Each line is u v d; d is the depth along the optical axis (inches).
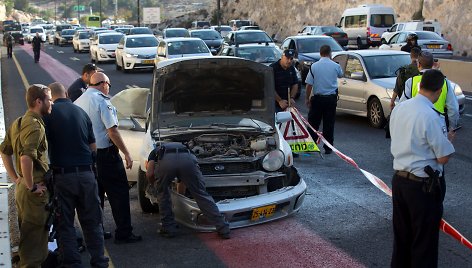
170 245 262.8
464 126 541.0
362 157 425.4
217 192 283.9
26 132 207.2
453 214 295.9
